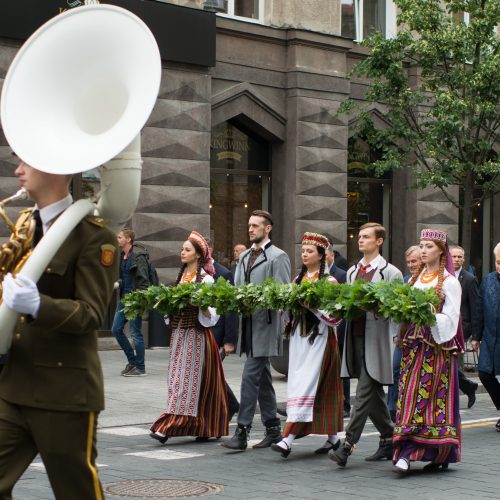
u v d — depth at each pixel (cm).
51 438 503
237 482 915
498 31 2703
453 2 2081
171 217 2094
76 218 493
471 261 2839
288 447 1038
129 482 905
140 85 479
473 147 2050
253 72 2266
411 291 923
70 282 502
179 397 1105
